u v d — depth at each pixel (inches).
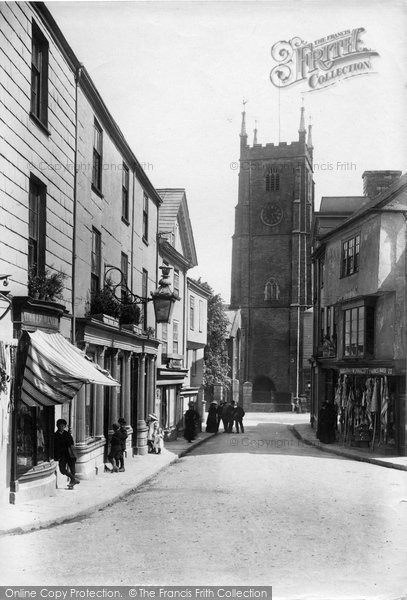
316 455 909.8
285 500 524.1
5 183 447.2
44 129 525.7
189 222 1305.4
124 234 832.9
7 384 437.1
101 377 505.4
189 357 1467.8
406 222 960.3
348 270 1130.7
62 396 492.1
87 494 528.4
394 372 903.1
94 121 695.1
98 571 337.4
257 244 3061.0
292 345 2918.3
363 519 457.4
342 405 1107.3
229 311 2876.5
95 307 666.8
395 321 943.7
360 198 1476.4
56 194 561.0
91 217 674.8
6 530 394.6
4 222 445.7
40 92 532.7
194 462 816.9
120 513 472.4
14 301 448.5
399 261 960.3
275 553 370.9
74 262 609.9
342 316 1138.7
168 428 1159.0
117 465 691.4
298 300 2960.1
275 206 3053.6
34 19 507.2
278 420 1993.1
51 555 362.0
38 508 460.1
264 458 844.0
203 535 406.0
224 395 2306.8
